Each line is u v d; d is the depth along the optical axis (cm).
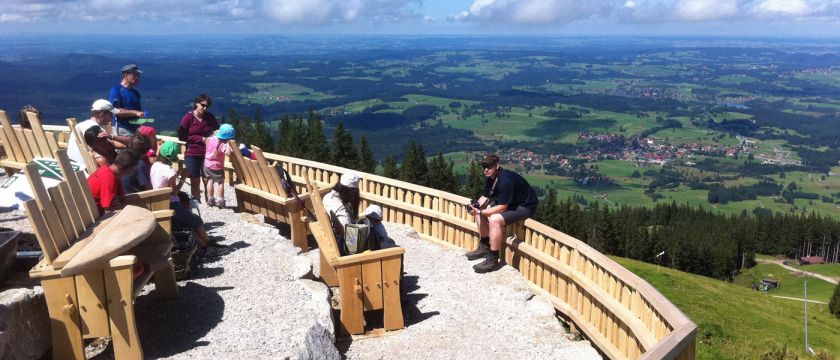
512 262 770
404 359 509
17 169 788
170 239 486
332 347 475
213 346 434
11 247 439
